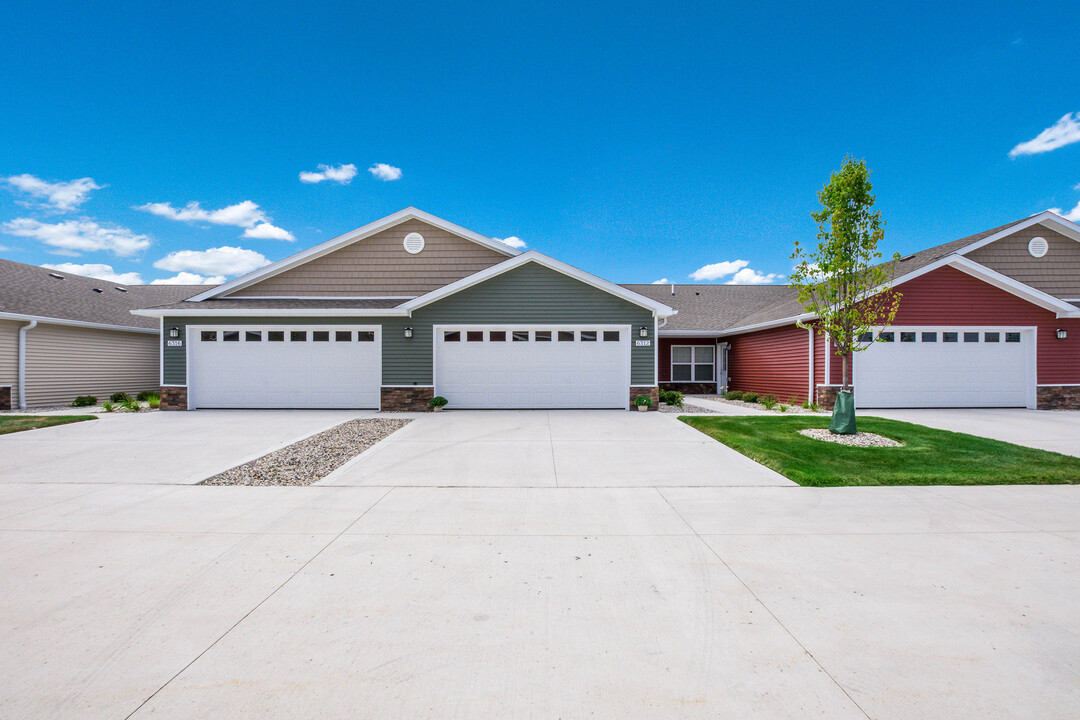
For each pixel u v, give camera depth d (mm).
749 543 4293
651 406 12961
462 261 14906
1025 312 13664
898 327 13539
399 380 13086
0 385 13664
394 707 2336
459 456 7672
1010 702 2352
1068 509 5176
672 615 3129
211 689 2449
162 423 10859
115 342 17141
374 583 3551
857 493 5777
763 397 15758
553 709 2326
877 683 2486
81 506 5281
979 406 13688
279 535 4469
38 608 3182
